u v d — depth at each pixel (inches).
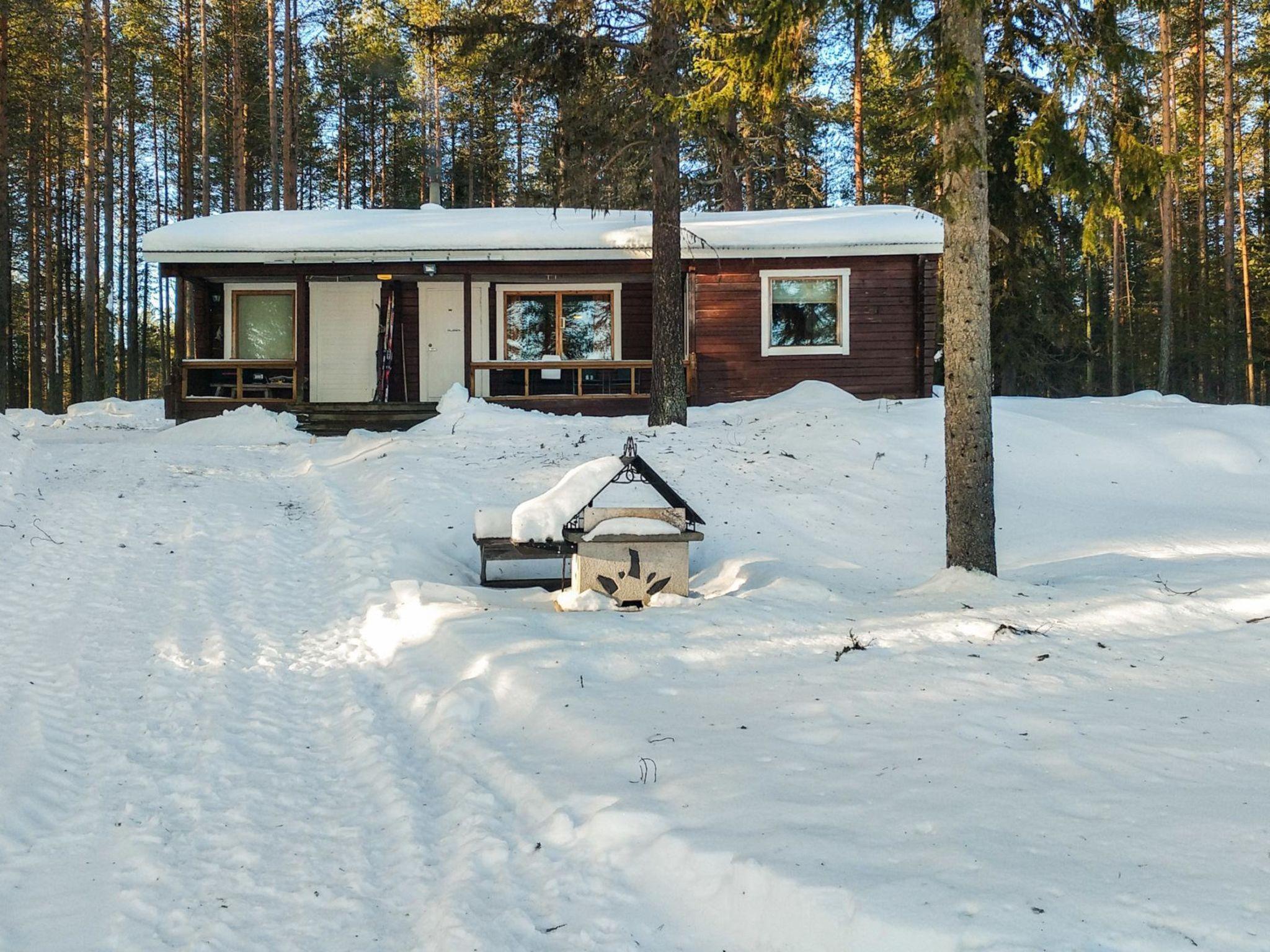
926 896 116.4
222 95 1414.9
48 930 134.1
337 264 706.8
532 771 175.2
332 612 300.8
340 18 1226.0
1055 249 903.1
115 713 213.8
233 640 268.4
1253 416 576.4
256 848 158.1
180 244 695.1
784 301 724.0
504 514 346.3
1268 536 385.4
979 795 148.6
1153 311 1540.4
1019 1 343.3
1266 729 176.2
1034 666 217.5
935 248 697.0
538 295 762.2
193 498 442.0
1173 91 1234.0
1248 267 1333.7
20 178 1454.2
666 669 227.5
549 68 567.8
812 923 117.5
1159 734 174.4
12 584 308.0
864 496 452.8
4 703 214.2
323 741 206.1
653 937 126.6
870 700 197.8
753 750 173.2
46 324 1466.5
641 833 146.4
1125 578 298.8
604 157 562.6
